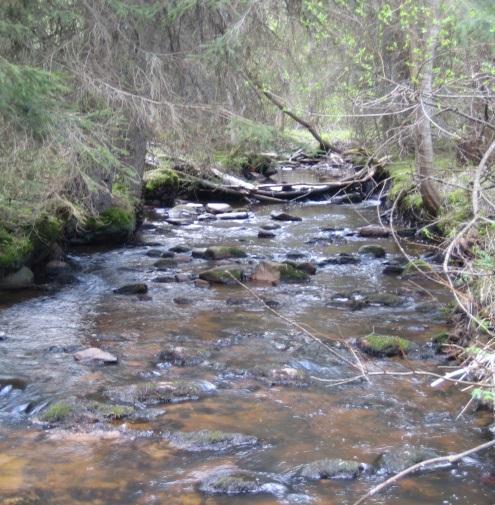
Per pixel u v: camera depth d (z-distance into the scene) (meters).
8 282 10.89
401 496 5.27
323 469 5.55
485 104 9.22
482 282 7.73
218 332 9.02
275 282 11.54
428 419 6.55
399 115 11.38
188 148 12.01
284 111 13.04
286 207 19.94
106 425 6.36
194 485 5.39
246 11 11.41
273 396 7.06
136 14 10.75
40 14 9.57
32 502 5.14
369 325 9.31
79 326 9.23
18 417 6.53
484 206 8.25
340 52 12.90
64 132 8.68
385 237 15.10
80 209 11.62
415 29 11.27
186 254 13.73
